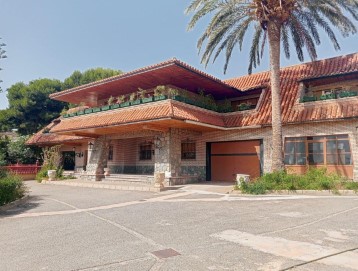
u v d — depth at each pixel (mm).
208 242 6172
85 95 22812
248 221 8078
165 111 15344
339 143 15672
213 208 10219
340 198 11578
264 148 18281
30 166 28078
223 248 5742
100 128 18609
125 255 5445
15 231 7652
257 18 15938
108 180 21547
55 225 8180
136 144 24844
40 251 5855
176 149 18359
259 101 19375
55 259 5348
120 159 24000
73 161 30906
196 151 21234
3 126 39062
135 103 17828
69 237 6848
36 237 6953
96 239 6594
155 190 15508
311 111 16625
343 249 5539
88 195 14734
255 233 6812
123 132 21000
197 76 17375
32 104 37719
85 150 28094
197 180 19797
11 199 12055
